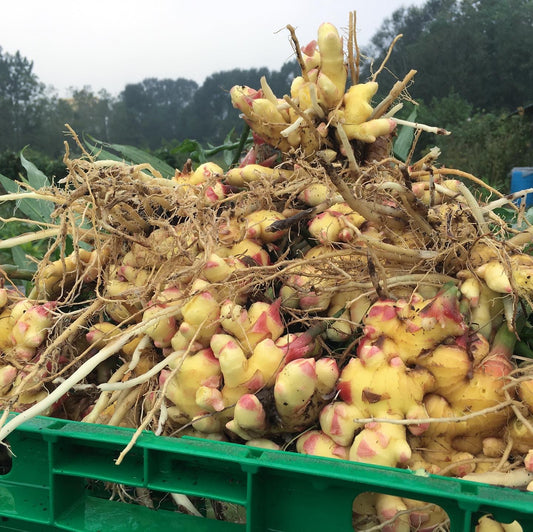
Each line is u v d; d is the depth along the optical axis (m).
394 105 1.47
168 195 1.22
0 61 57.59
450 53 29.91
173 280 1.08
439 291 1.00
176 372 1.00
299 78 1.32
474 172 13.55
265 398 0.96
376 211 1.06
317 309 1.09
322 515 0.76
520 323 1.11
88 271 1.26
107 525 0.85
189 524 0.85
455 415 0.97
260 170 1.32
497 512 0.66
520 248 1.12
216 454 0.76
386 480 0.69
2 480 0.91
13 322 1.22
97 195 1.08
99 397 1.15
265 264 1.20
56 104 56.31
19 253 1.81
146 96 67.75
